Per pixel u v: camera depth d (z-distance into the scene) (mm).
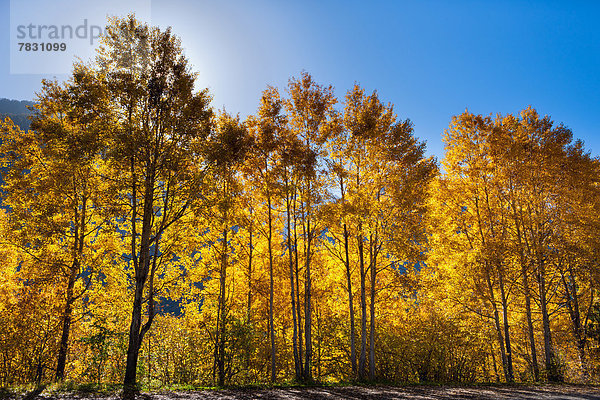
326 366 16656
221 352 12461
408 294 13453
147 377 12781
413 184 12305
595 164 15211
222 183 12672
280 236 16016
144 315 14711
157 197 10945
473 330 15727
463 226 16875
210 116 11172
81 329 13219
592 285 15305
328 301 17688
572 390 11398
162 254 11227
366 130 13281
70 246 12867
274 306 16406
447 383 12805
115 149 9414
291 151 12844
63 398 7648
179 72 11008
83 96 9750
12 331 10953
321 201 12656
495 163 16281
